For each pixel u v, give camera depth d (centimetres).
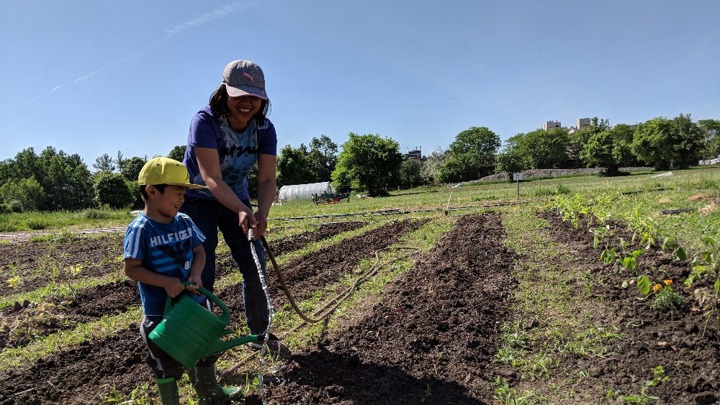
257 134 391
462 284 561
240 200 386
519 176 1977
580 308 460
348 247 930
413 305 498
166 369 298
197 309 282
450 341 405
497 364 367
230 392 336
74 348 455
